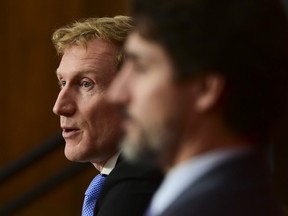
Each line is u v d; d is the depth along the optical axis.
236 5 1.48
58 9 6.60
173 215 1.44
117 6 6.44
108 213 2.38
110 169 2.69
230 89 1.48
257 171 1.49
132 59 1.54
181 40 1.47
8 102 6.79
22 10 6.70
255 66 1.48
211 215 1.42
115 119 2.64
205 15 1.47
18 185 6.80
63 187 6.82
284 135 5.60
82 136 2.66
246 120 1.50
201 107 1.48
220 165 1.48
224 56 1.47
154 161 1.55
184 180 1.50
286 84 1.54
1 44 6.75
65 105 2.65
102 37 2.64
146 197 2.36
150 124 1.50
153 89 1.49
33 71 6.73
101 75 2.63
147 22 1.50
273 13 1.50
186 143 1.50
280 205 1.54
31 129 6.77
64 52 2.71
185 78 1.47
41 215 6.86
